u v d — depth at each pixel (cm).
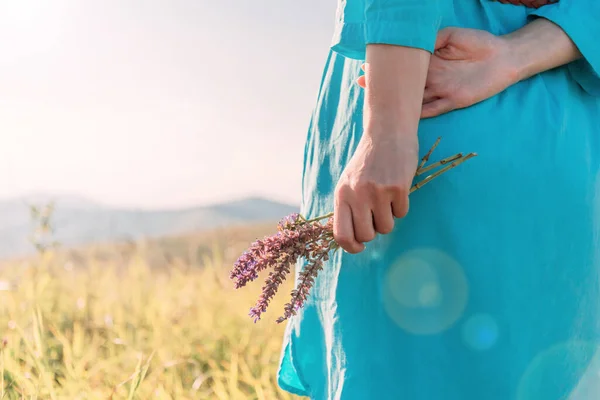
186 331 263
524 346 108
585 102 119
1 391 179
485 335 107
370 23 106
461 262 107
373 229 105
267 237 111
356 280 113
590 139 117
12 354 204
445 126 109
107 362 217
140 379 185
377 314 111
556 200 110
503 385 107
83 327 262
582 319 114
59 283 300
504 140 109
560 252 110
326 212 120
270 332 270
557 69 116
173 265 331
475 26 115
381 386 110
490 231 108
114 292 299
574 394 118
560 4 114
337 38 112
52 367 215
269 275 110
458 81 109
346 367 113
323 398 122
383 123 105
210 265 325
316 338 123
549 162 110
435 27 106
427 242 109
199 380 210
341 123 119
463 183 108
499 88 110
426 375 109
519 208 108
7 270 293
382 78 105
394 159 103
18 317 245
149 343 245
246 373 212
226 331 266
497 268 107
